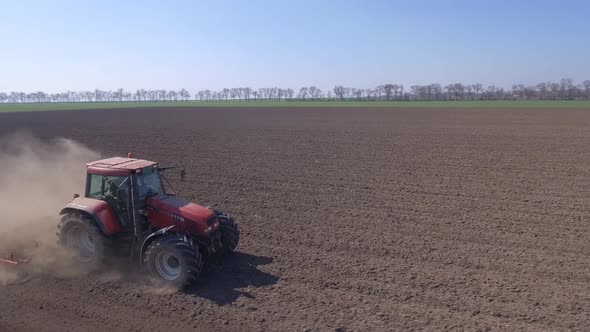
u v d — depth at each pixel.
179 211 7.95
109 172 8.04
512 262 8.59
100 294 7.25
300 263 8.59
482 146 25.62
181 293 7.29
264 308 6.82
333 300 7.08
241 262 8.63
